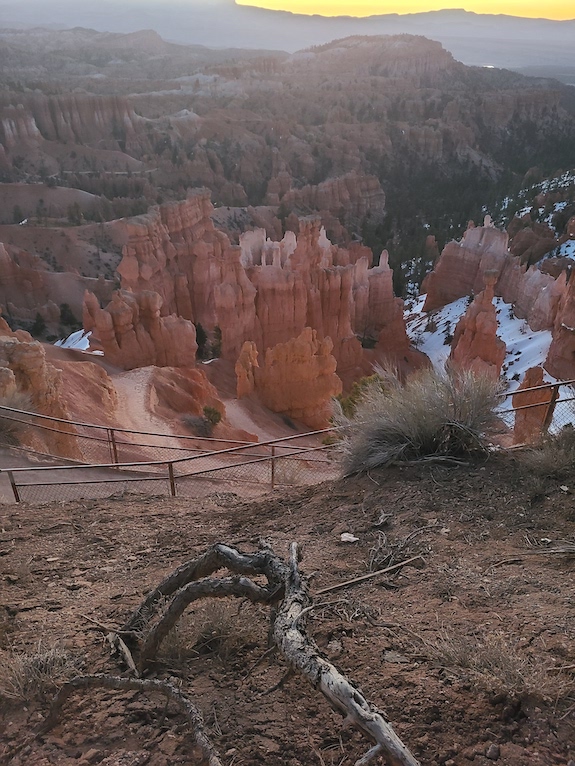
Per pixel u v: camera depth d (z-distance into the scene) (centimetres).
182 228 7750
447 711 300
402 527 570
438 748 277
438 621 393
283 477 1338
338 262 7388
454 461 706
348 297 5750
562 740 280
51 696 319
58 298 8694
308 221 5900
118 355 3797
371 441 760
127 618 418
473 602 419
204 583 326
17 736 289
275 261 5900
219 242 6675
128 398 2680
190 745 282
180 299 6556
